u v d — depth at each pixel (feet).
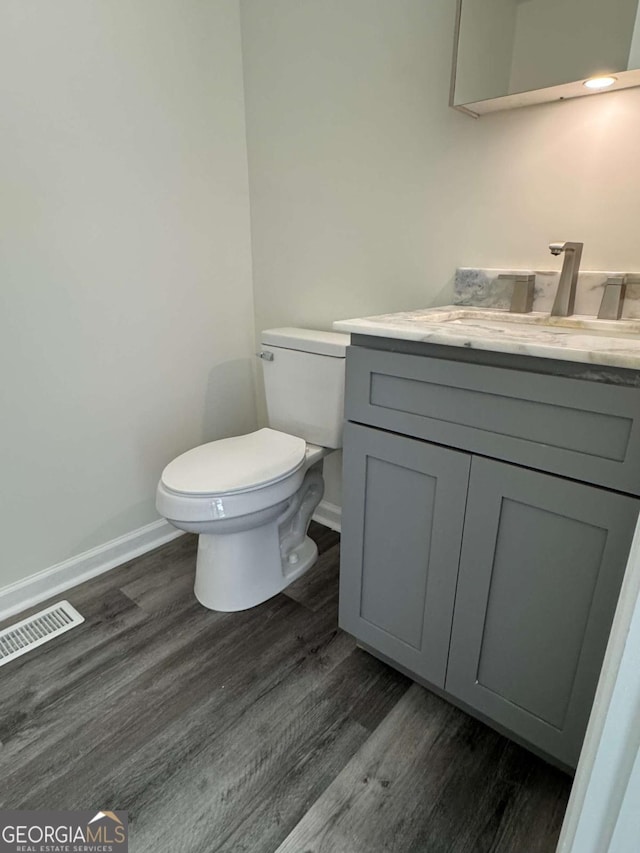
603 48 3.53
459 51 4.09
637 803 1.48
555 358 2.78
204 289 6.36
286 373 5.78
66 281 5.03
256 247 6.73
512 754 3.74
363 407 3.82
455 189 4.74
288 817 3.32
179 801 3.41
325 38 5.26
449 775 3.59
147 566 6.03
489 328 3.72
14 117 4.40
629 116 3.72
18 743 3.82
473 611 3.56
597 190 3.95
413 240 5.16
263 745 3.81
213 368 6.71
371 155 5.26
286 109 5.83
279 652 4.71
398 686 4.34
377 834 3.22
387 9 4.75
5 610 5.17
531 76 3.84
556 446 2.93
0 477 4.92
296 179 5.99
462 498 3.40
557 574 3.10
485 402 3.15
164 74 5.38
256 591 5.31
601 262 4.05
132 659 4.62
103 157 5.06
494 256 4.62
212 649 4.74
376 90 5.04
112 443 5.78
